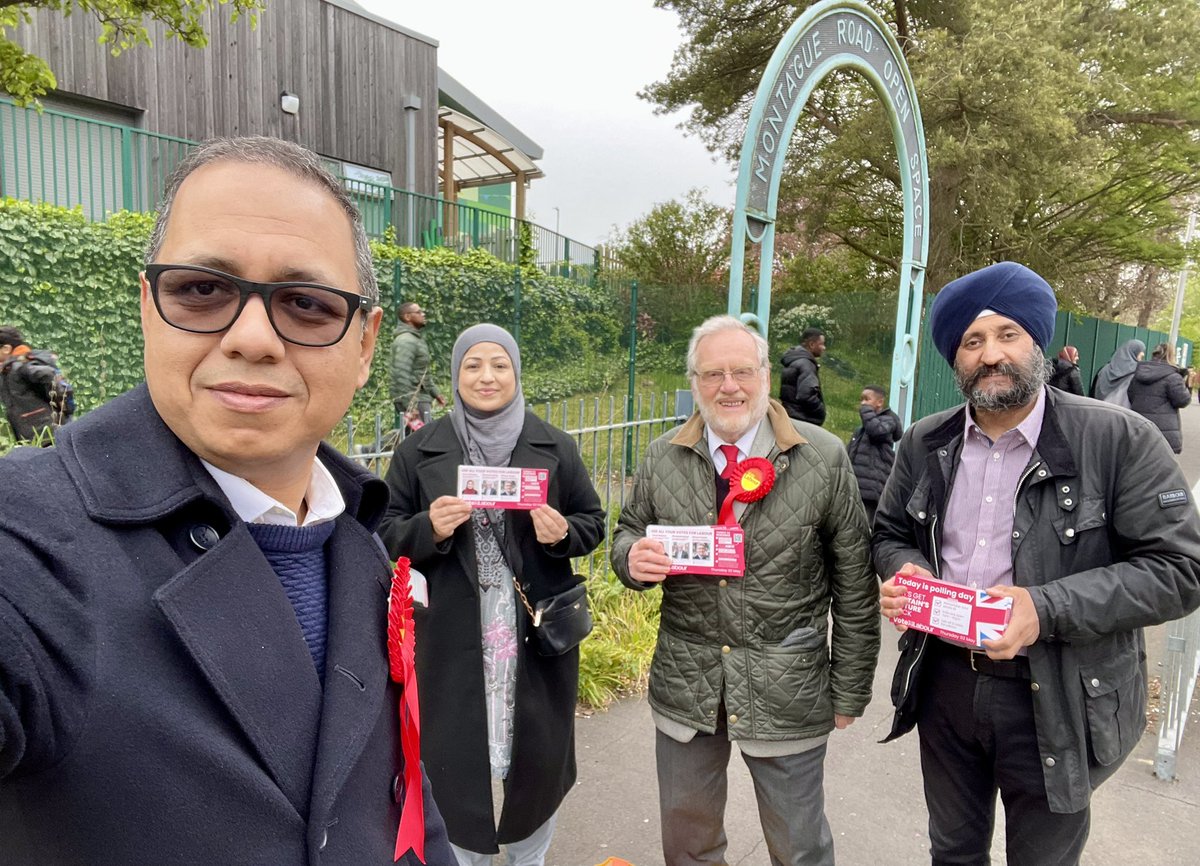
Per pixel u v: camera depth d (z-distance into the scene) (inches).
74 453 28.2
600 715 144.6
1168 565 64.9
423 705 88.0
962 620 68.5
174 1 172.9
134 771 25.4
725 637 83.2
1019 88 481.7
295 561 35.2
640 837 109.3
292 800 29.7
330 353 32.3
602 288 525.0
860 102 613.9
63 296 311.7
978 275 73.8
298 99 516.4
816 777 84.0
